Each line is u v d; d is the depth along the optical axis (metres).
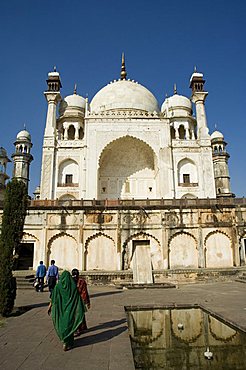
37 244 20.09
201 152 30.11
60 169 29.78
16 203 9.05
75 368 4.26
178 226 20.38
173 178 29.14
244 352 5.19
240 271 18.08
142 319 7.71
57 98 32.12
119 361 4.52
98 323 6.91
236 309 8.25
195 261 20.09
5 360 4.60
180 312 8.52
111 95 34.94
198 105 32.31
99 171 31.12
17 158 38.72
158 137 30.27
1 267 8.23
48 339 5.72
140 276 16.19
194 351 5.27
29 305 9.68
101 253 20.17
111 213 20.55
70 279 5.48
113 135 30.03
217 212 20.72
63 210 20.52
